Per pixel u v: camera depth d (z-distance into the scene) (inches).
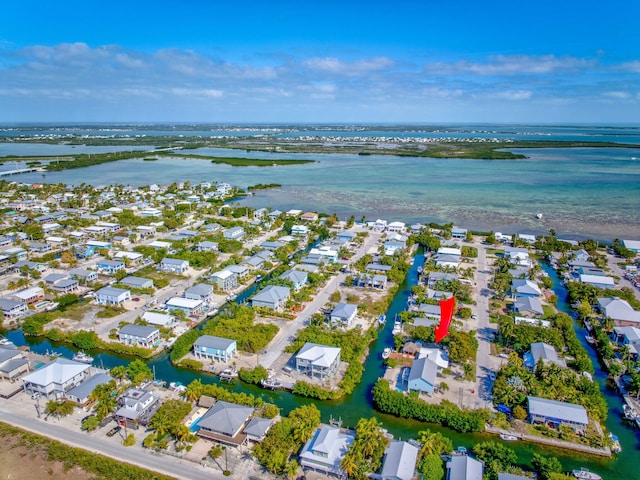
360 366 4291.3
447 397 3868.1
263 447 3129.9
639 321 5191.9
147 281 6131.9
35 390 3848.4
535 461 3058.6
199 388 3769.7
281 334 4972.9
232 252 7726.4
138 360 4188.0
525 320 5157.5
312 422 3390.7
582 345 4950.8
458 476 2871.6
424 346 4670.3
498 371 4217.5
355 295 6048.2
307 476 2992.1
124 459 3112.7
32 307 5511.8
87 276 6338.6
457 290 5895.7
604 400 3779.5
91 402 3703.3
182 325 5182.1
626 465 3238.2
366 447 3056.1
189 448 3213.6
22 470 3009.4
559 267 7209.6
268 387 4057.6
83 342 4709.6
